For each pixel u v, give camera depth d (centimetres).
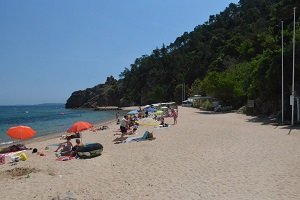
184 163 1441
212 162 1425
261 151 1616
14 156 1800
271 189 1004
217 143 1948
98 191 1086
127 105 15762
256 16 13300
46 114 10056
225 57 10519
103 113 9794
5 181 1277
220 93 5697
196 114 5056
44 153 2030
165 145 1992
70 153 1825
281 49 3291
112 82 18650
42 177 1320
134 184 1148
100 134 2995
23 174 1390
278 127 2684
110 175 1304
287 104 3353
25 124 5644
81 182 1219
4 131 4484
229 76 5797
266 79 3541
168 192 1030
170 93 13588
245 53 7131
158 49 17438
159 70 15625
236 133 2375
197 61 13362
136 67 17725
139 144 2102
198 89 9644
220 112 5388
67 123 5659
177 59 15450
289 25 4262
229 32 13700
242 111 4756
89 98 17625
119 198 997
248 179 1128
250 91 4106
